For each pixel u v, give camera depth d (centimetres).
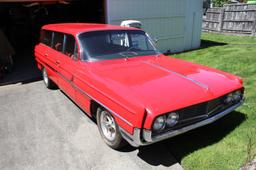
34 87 677
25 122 461
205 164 309
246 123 398
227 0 2458
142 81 331
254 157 314
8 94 628
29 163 338
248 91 527
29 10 1454
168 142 363
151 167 317
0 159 350
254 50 991
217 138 364
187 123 306
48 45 587
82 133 409
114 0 884
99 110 363
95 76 359
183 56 1013
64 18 1345
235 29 1558
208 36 1570
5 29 1368
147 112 272
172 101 286
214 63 820
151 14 1005
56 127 434
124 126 299
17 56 1155
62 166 329
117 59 418
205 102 308
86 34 428
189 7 1127
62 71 476
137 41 469
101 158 341
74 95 441
